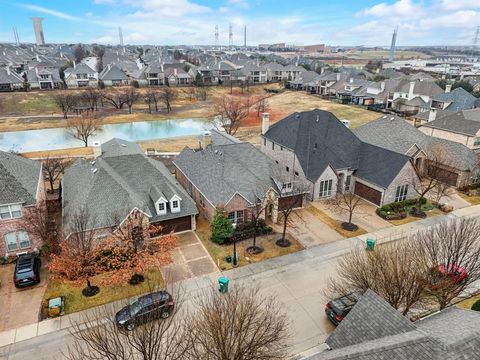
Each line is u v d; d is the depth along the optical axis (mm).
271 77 162000
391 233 36344
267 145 53250
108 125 90188
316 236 35844
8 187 30000
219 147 42500
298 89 143125
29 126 85312
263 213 37375
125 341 17719
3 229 30266
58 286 27688
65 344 22344
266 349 19562
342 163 44906
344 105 110062
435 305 25141
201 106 112562
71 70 138250
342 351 14312
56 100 100938
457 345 11922
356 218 39719
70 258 25922
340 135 47969
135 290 27406
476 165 47875
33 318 24469
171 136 80312
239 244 34250
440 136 60406
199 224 38125
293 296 27000
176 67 147375
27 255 30312
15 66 168125
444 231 25844
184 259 31656
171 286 27812
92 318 24281
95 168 35156
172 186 37031
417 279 21234
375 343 13906
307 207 42281
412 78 123562
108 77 134500
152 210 34969
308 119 48594
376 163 43906
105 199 31750
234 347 17094
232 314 17906
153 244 30062
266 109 99438
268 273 29781
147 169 37906
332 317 23906
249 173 39125
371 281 22297
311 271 30109
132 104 109688
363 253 29500
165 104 112812
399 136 50625
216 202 35812
